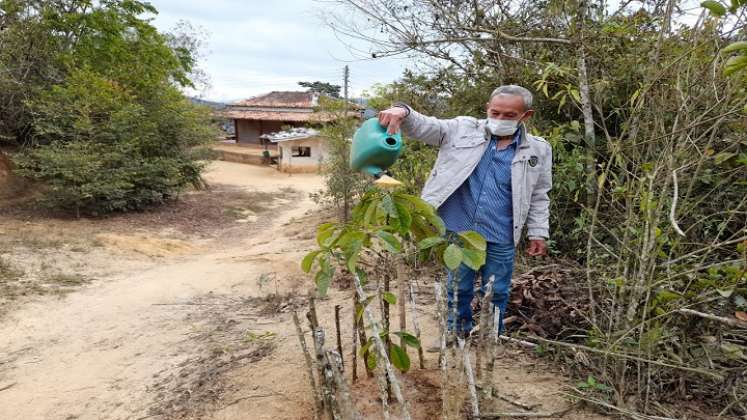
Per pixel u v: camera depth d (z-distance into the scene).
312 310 2.08
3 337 4.09
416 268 4.32
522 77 4.45
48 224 9.80
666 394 2.34
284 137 24.28
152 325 4.06
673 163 2.14
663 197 2.12
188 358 3.30
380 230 1.82
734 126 2.38
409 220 1.81
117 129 10.92
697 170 2.17
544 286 3.40
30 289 5.39
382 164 2.19
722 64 2.14
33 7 11.85
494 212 2.57
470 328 2.85
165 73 14.00
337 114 11.21
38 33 11.62
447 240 1.88
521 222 2.58
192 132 13.22
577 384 2.42
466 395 2.28
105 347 3.71
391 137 2.16
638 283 2.20
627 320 2.23
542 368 2.65
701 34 2.38
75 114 10.77
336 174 10.38
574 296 3.22
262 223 12.25
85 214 11.10
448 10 4.15
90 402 2.88
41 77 12.02
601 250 3.37
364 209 1.96
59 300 5.08
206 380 2.91
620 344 2.28
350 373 2.67
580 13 3.60
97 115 11.09
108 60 13.14
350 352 2.98
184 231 10.73
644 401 2.28
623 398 2.24
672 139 2.15
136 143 11.47
